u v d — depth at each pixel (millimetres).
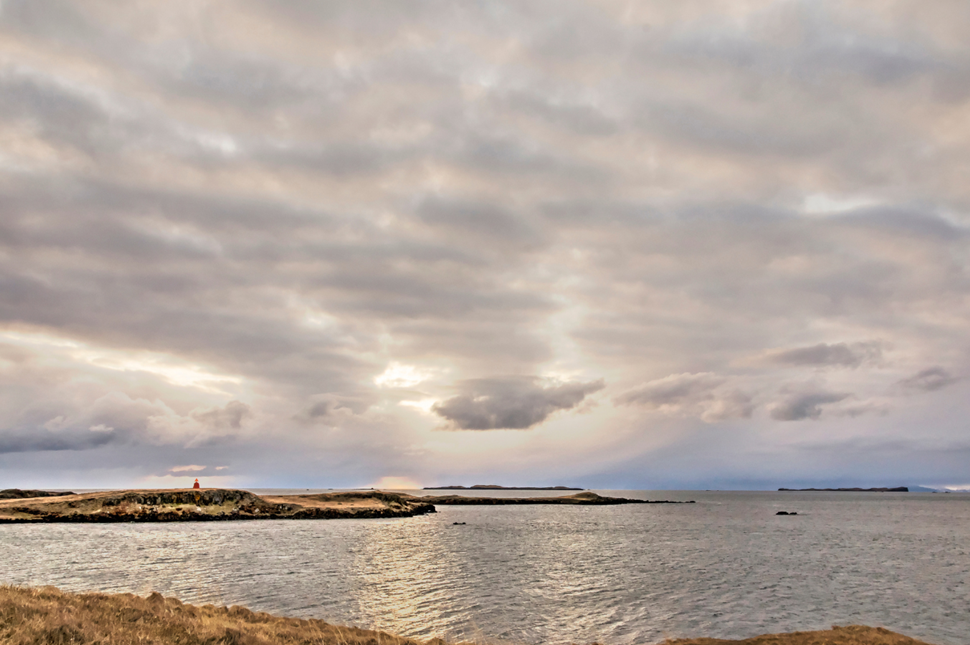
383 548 68438
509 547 72750
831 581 47781
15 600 16297
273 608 34531
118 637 14891
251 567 50344
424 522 120562
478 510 188500
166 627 17422
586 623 32469
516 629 30906
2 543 66625
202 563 52062
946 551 71562
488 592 41344
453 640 28094
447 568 53094
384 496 158125
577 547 73688
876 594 42125
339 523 109250
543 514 165500
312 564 53250
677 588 43875
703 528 110375
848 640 25234
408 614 34000
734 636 30078
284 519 116625
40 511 102625
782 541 83938
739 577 49500
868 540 86000
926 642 27812
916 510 197875
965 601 39781
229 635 17578
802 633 26984
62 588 39031
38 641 13242
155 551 60125
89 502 107812
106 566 49219
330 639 20875
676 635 30156
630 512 180375
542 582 46031
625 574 50750
